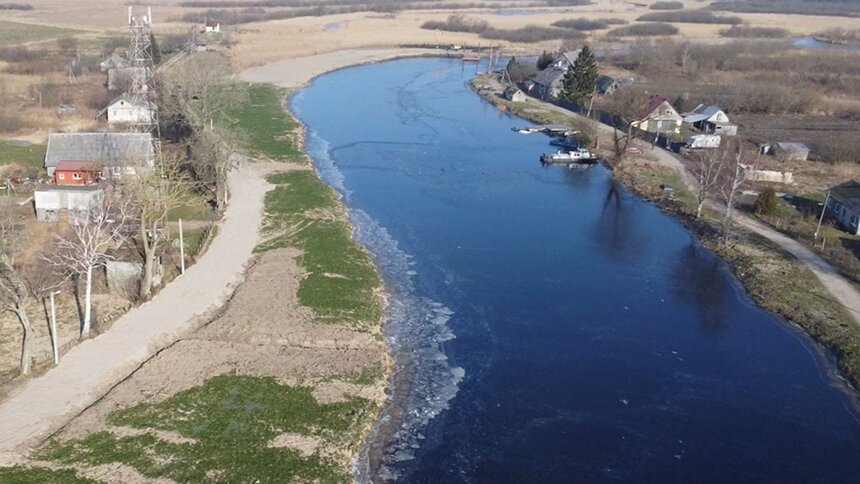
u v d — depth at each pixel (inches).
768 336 2144.4
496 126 4638.3
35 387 1654.8
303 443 1561.3
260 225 2709.2
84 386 1673.2
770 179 3528.5
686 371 1955.0
